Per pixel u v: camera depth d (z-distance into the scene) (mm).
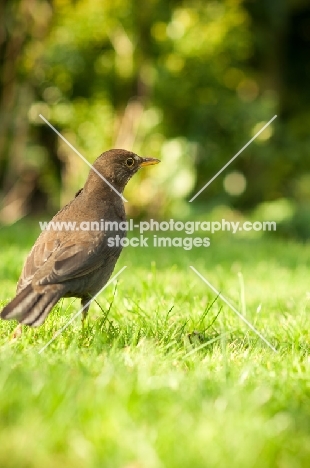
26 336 6367
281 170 22156
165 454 3850
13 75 20047
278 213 19078
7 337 6449
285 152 21859
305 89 24156
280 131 21859
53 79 19703
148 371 5262
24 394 4465
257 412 4531
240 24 20156
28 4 19703
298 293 9781
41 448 3832
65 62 19141
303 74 24484
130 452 3867
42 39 19781
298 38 24297
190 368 5645
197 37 19250
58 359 5500
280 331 7297
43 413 4254
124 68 19422
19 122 20094
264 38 22078
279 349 6543
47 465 3750
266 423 4336
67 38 19250
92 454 3826
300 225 18469
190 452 3852
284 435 4191
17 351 5832
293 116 23797
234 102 19953
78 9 19234
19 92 20016
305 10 23641
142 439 3967
